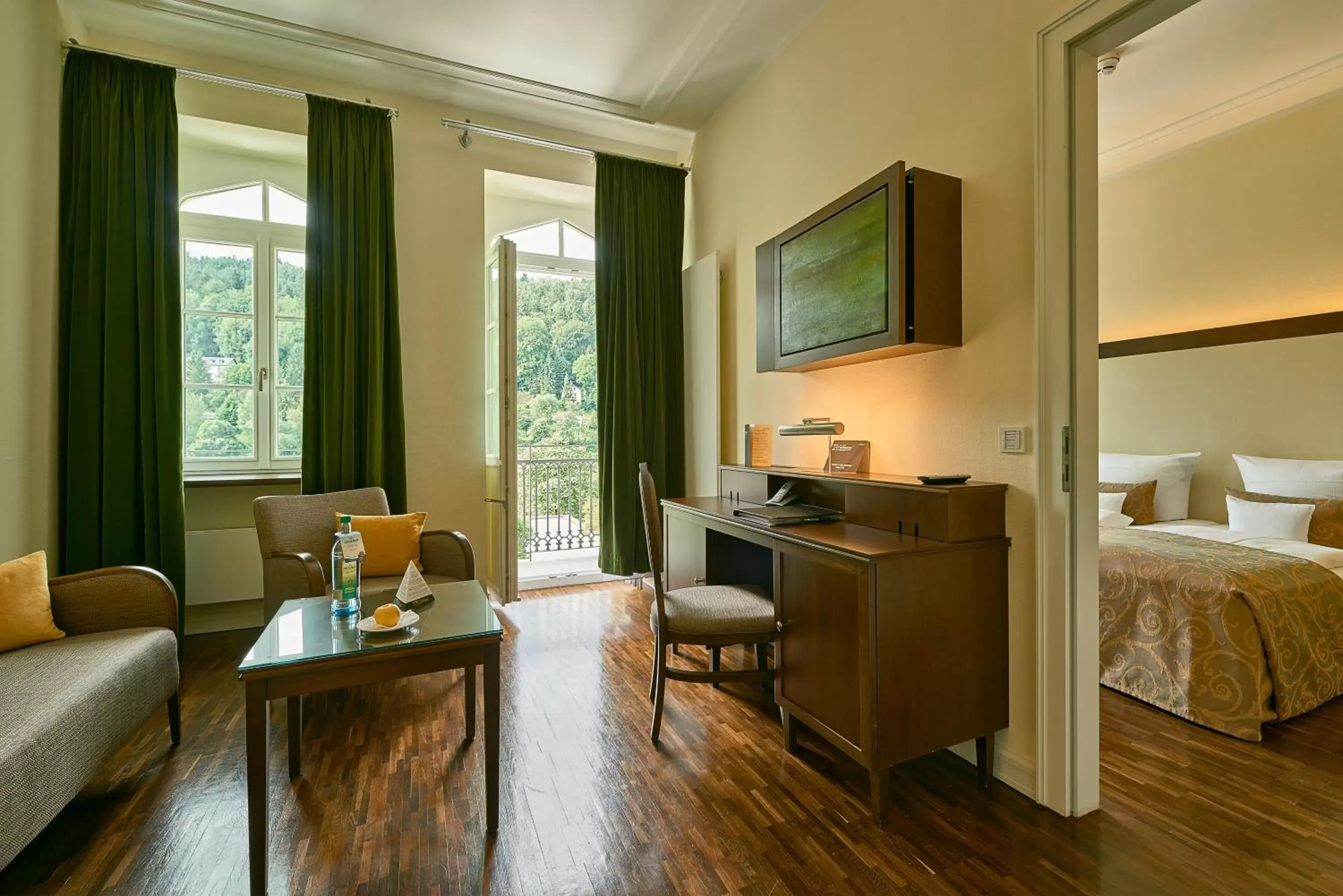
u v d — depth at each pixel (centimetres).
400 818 168
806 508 243
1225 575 228
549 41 310
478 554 375
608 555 391
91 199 278
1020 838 161
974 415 201
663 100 367
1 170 233
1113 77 302
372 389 328
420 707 240
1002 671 186
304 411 316
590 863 151
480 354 376
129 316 284
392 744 210
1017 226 185
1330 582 241
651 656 294
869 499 214
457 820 167
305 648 157
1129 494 354
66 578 205
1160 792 182
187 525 327
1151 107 331
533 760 199
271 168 357
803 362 254
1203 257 357
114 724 166
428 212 363
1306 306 317
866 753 166
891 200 199
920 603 172
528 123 390
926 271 199
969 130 201
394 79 341
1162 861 152
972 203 201
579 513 541
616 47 315
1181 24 263
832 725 180
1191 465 358
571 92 358
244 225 346
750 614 215
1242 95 318
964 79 203
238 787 183
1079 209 170
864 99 252
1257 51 282
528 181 397
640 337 397
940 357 215
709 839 160
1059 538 171
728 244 371
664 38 308
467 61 326
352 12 287
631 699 247
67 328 275
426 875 146
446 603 204
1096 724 174
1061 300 170
